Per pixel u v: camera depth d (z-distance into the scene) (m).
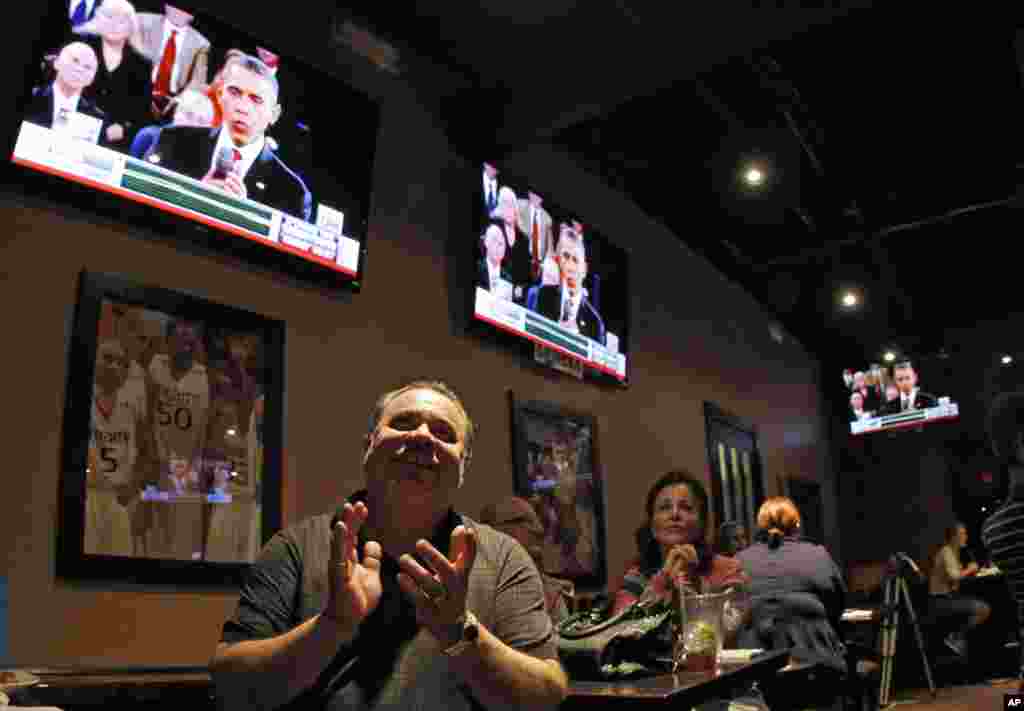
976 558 10.36
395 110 4.20
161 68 3.05
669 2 3.58
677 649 2.16
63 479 2.59
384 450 1.73
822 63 5.70
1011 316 10.78
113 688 2.04
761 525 4.00
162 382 2.94
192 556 2.91
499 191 4.72
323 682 1.57
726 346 7.96
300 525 1.74
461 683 1.57
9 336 2.57
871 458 11.31
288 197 3.44
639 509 5.82
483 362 4.55
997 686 7.55
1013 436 2.27
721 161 6.57
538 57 4.15
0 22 2.69
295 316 3.50
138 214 2.92
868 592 8.45
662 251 6.94
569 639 2.07
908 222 7.68
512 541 1.82
